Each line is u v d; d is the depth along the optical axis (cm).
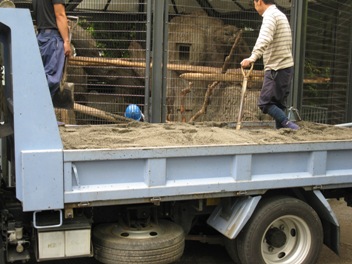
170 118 796
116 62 776
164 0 742
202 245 535
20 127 335
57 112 688
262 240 423
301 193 452
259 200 413
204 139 422
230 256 459
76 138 416
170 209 430
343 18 984
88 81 812
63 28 531
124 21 791
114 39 821
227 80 796
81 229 363
